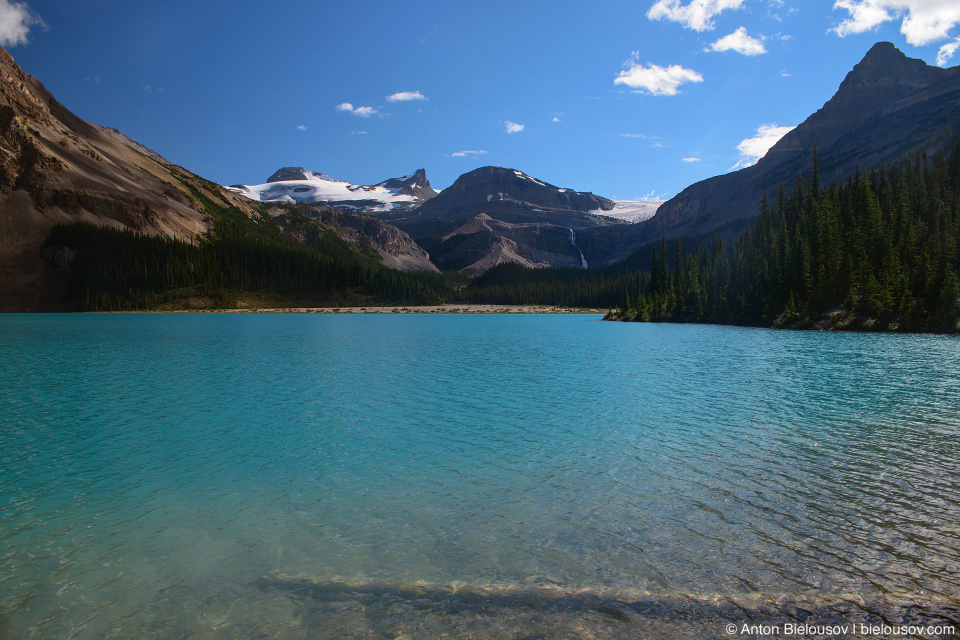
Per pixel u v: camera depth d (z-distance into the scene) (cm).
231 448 1955
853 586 994
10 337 7194
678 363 4534
